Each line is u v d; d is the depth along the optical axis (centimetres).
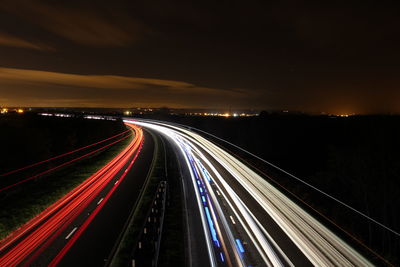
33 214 2811
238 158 6250
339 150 4541
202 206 3216
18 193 3409
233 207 3212
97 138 6981
